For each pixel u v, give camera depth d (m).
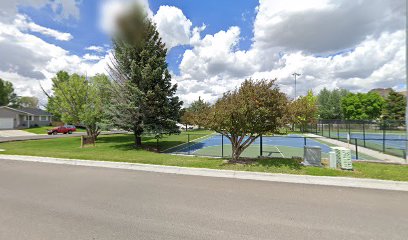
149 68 14.94
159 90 15.30
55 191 6.02
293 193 5.84
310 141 23.89
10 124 52.00
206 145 20.09
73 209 4.75
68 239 3.50
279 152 15.22
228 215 4.44
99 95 21.48
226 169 8.32
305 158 8.93
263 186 6.48
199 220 4.21
